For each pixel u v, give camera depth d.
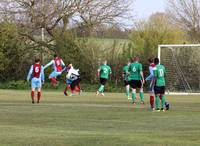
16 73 105.56
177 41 110.88
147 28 110.88
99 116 47.00
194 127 38.50
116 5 111.50
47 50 106.81
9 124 40.41
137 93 89.75
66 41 104.69
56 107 56.34
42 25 108.62
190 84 92.56
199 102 66.44
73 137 31.73
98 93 83.06
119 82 100.88
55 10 108.75
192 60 92.62
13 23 105.88
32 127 38.28
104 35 110.12
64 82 102.75
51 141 30.09
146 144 29.05
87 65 102.88
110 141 30.02
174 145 28.73
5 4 107.00
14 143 29.42
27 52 106.00
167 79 92.81
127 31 111.75
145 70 99.88
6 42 104.25
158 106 53.72
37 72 62.53
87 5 109.38
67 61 103.62
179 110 53.53
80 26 109.25
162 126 39.25
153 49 102.69
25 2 108.56
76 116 46.91
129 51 102.38
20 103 61.84
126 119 44.59
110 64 101.50
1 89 97.56
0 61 103.50
